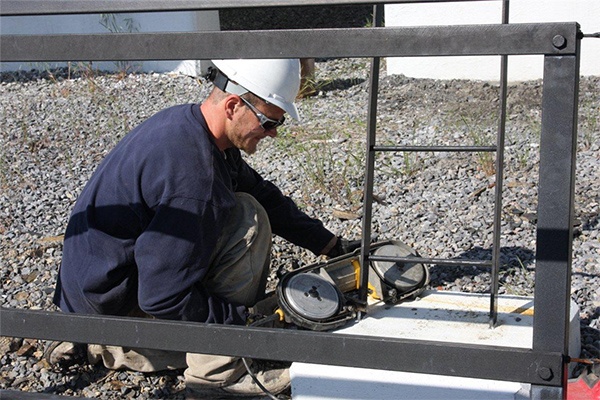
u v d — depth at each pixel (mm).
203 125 3109
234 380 3270
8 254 4820
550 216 2105
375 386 2875
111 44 2227
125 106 8008
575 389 2939
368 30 2084
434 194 5172
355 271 3453
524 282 3957
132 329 2357
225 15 11922
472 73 8102
